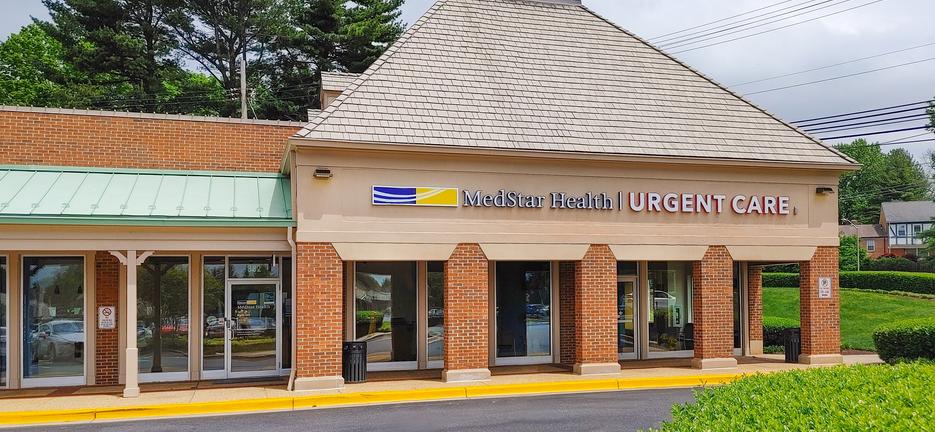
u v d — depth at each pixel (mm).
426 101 18000
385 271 19578
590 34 21547
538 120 18531
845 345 26516
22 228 15398
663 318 22047
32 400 15383
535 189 18125
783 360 21125
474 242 17609
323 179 16703
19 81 43688
